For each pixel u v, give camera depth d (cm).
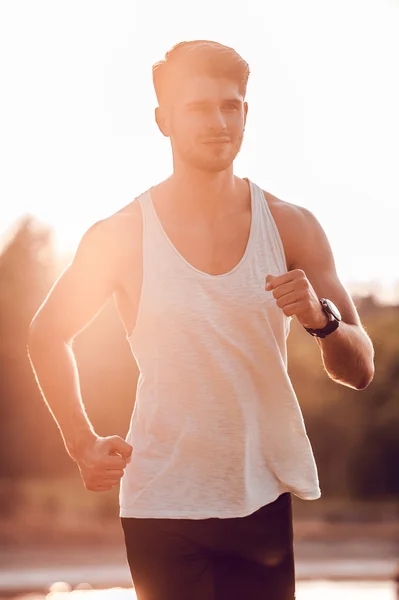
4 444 5550
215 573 277
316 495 282
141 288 276
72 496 5200
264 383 274
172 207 281
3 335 5550
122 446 269
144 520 272
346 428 5353
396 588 2005
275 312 274
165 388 271
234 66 274
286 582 281
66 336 288
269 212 285
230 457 271
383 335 5394
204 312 270
